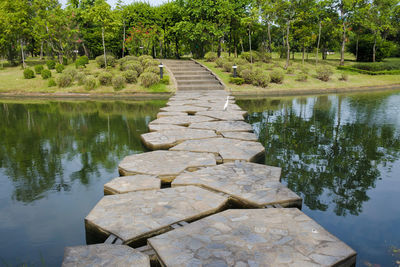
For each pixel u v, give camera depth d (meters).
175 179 3.86
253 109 11.22
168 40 32.44
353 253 2.23
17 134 7.47
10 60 26.89
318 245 2.33
